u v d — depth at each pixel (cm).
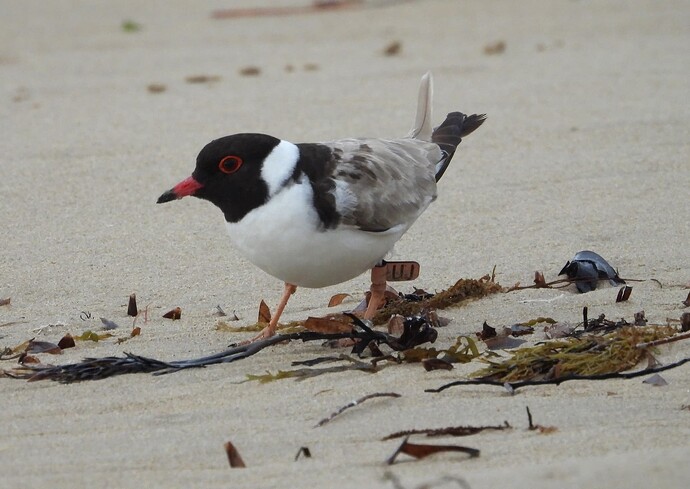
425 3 2969
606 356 952
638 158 1620
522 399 888
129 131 1831
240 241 1018
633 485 669
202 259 1312
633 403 868
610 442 786
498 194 1502
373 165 1054
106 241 1368
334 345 1053
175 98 2052
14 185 1570
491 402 884
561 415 846
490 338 1032
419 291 1176
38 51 2541
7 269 1280
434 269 1260
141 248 1345
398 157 1115
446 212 1445
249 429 848
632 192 1486
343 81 2142
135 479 762
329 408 885
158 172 1619
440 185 1550
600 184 1523
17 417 889
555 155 1653
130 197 1522
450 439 806
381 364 986
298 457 787
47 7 3092
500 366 948
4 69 2361
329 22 2783
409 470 750
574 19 2672
